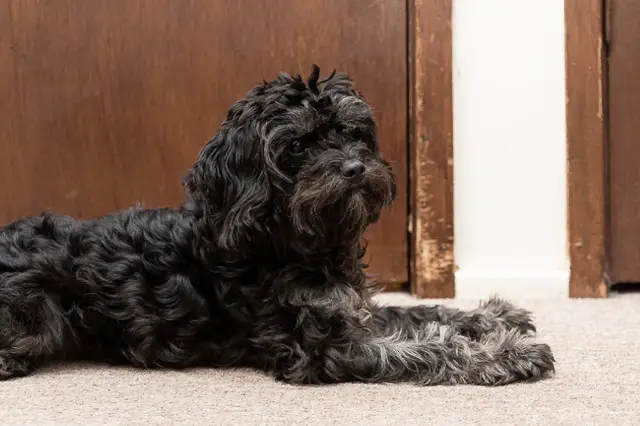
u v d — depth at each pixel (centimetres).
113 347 135
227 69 170
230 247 130
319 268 132
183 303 132
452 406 117
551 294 170
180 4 169
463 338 131
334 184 127
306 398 121
